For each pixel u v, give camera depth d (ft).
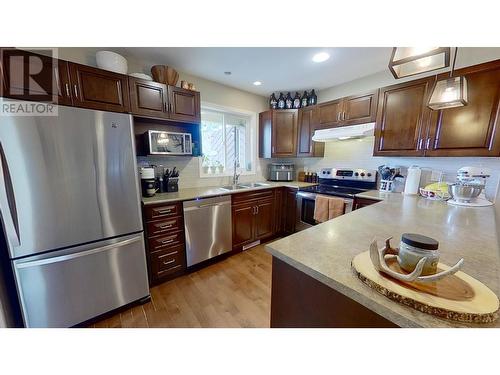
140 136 7.14
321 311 2.44
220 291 6.20
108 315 5.17
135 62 6.91
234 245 8.43
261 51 6.44
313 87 9.81
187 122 7.35
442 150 6.06
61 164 4.22
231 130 10.50
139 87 6.07
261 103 11.10
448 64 3.22
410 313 1.64
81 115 4.35
